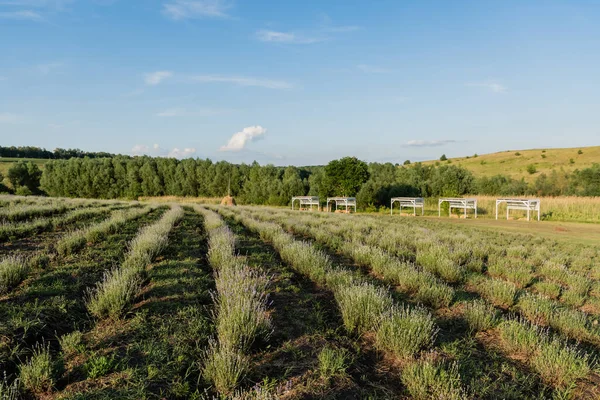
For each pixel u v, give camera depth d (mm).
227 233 11945
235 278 6324
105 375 3783
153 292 6391
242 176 67938
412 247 13242
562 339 5180
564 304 7238
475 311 5605
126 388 3514
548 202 35688
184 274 7625
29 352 4148
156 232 11352
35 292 5883
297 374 3986
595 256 13430
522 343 4770
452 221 29453
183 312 5457
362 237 14461
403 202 40656
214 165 68062
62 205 19969
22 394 3439
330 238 13102
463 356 4492
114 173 67938
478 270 9773
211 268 8547
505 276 9227
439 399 3443
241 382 3738
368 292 5812
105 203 27016
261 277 6988
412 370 3848
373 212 44906
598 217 31328
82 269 7531
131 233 12914
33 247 9617
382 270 8617
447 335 5285
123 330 4832
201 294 6398
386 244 12469
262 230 13922
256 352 4477
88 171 66250
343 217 26547
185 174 68688
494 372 4199
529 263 10625
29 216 15211
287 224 17625
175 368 3951
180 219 19031
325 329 5254
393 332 4547
